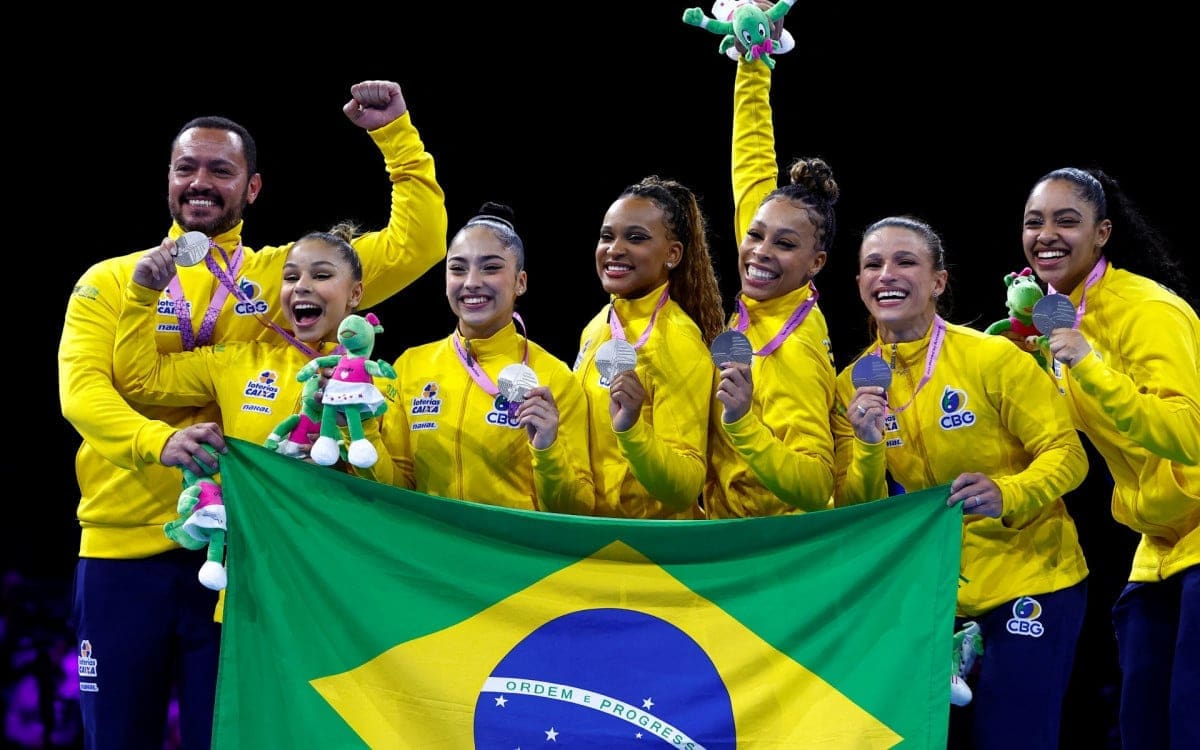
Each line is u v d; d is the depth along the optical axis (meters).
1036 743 12.81
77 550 26.78
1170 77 24.14
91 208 26.39
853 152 25.34
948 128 25.05
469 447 12.95
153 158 26.19
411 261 14.40
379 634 12.02
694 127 25.97
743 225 14.82
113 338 13.47
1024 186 24.80
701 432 13.25
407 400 13.25
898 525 12.02
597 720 11.97
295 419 12.54
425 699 11.95
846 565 12.02
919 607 11.88
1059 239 13.59
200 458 12.15
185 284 13.86
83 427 12.75
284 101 25.84
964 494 11.98
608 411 13.26
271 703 11.80
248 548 11.98
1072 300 13.80
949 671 11.73
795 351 13.23
